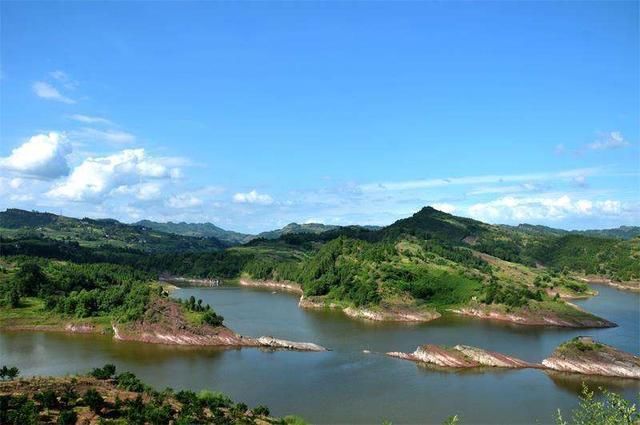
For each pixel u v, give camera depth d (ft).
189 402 295.89
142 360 462.19
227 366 442.50
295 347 511.40
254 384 389.80
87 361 456.45
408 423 313.12
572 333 608.19
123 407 270.87
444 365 445.37
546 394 370.12
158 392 316.19
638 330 629.10
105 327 583.58
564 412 333.21
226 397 324.39
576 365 431.02
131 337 547.08
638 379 409.69
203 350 504.02
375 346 526.16
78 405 270.05
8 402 254.06
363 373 421.18
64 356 474.49
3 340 542.16
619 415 148.66
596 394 369.91
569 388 384.88
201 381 396.57
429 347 470.80
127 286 655.35
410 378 408.05
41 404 263.29
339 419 319.06
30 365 440.04
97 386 309.63
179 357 474.08
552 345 533.96
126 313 584.40
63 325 599.98
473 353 457.68
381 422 314.76
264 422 284.61
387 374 419.13
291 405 344.08
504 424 312.09
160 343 531.09
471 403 349.00
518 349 514.27
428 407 341.21
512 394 369.30
